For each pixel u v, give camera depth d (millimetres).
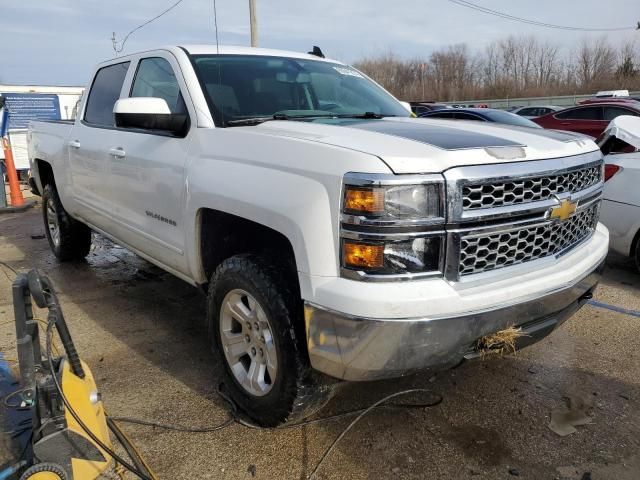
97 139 4109
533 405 2936
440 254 2109
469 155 2193
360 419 2807
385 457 2525
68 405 1867
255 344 2643
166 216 3201
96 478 2059
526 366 3346
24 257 5930
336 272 2139
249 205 2453
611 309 4223
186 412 2865
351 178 2070
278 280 2432
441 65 62000
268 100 3311
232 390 2814
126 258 5797
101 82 4480
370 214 2029
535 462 2496
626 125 4793
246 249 2994
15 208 8977
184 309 4309
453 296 2092
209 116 3014
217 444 2609
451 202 2086
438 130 2643
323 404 2572
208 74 3273
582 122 11695
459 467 2463
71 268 5449
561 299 2469
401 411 2879
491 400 2980
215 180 2691
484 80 60938
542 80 58500
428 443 2625
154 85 3580
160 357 3479
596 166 2855
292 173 2309
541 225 2375
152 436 2666
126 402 2955
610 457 2529
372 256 2045
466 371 3285
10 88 12055
